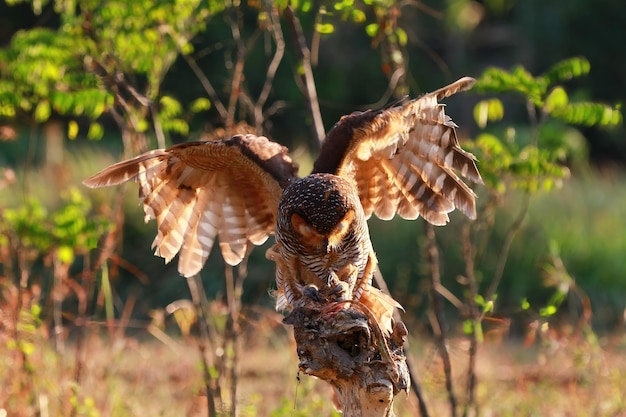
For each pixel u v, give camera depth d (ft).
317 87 119.65
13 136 42.45
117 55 39.78
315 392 37.50
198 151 29.71
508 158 37.96
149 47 39.91
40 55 39.11
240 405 36.83
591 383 42.73
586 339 48.21
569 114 37.24
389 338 24.26
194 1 39.73
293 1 36.09
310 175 27.96
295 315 23.95
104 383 39.17
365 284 28.63
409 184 31.01
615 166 122.72
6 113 39.86
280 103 40.52
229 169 30.42
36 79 39.50
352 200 27.50
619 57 128.57
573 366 44.29
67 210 38.91
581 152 93.20
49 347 40.57
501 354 53.31
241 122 38.27
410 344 52.34
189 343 43.86
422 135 30.01
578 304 65.98
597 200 83.61
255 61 102.32
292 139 104.99
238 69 38.99
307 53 38.60
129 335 59.67
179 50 41.57
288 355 42.86
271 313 42.91
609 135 126.21
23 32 42.57
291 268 28.32
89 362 39.99
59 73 39.40
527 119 116.98
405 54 43.65
